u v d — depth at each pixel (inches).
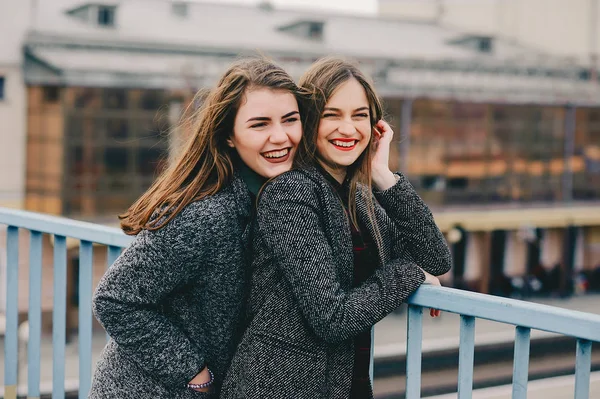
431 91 1114.1
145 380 69.5
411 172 1117.7
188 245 66.0
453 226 1092.5
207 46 1055.0
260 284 67.4
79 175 917.8
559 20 1411.2
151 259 65.9
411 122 1111.6
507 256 1143.0
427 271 71.0
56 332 91.5
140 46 1005.8
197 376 69.1
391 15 1617.9
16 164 892.6
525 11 1460.4
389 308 65.6
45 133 903.1
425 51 1368.1
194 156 69.0
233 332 70.1
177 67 981.2
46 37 951.6
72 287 754.2
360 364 70.3
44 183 904.9
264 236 66.2
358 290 66.5
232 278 68.1
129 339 66.7
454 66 1173.7
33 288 93.1
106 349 73.9
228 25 1250.6
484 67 1200.8
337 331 63.8
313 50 1240.2
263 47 1199.6
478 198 1162.0
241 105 67.9
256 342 66.5
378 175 73.5
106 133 925.2
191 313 69.8
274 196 66.0
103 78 912.9
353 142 70.7
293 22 1285.7
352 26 1406.3
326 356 66.3
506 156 1178.0
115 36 1079.0
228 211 67.4
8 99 888.3
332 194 68.2
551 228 1164.5
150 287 66.2
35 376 94.0
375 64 1117.7
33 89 898.1
